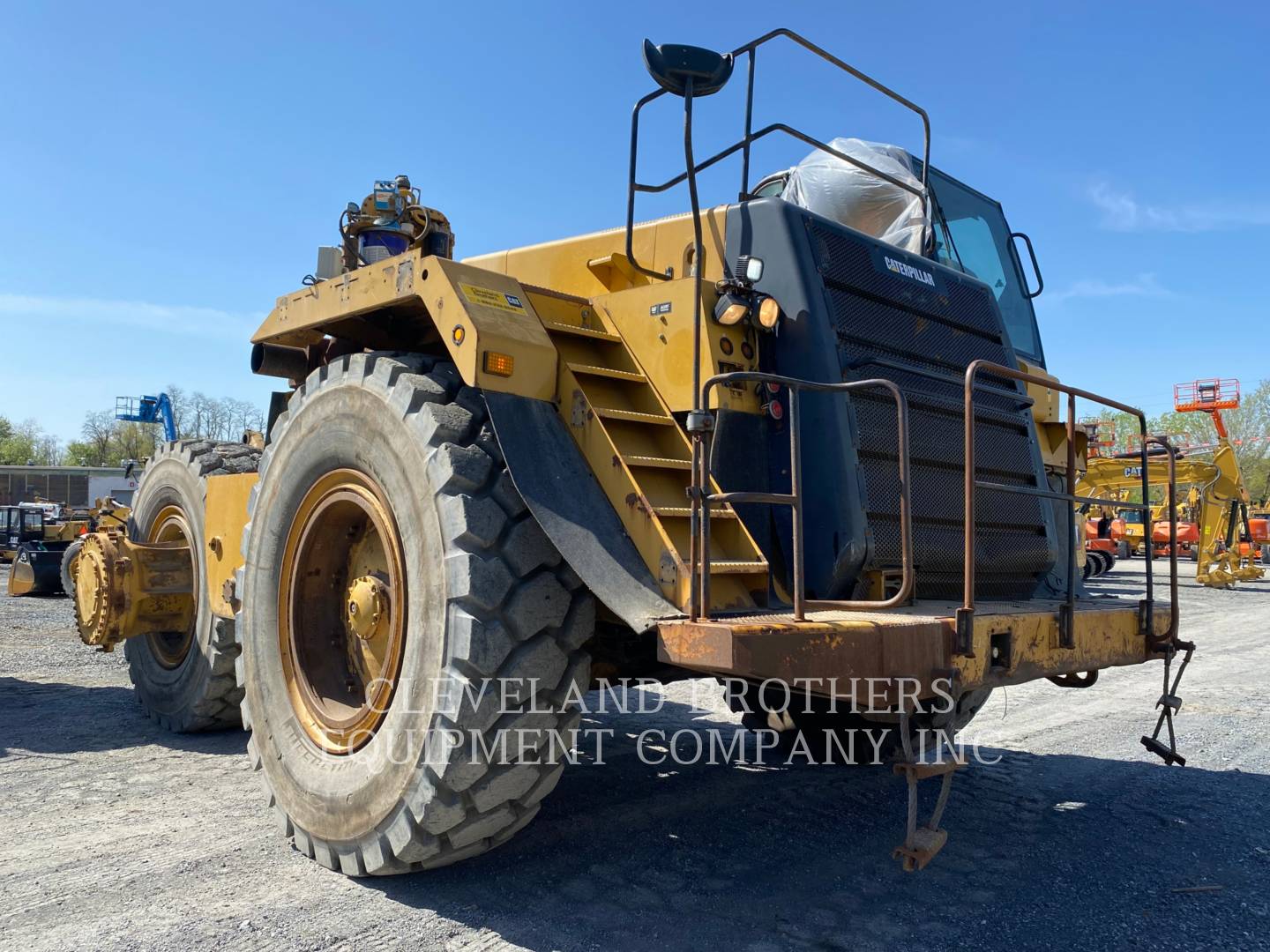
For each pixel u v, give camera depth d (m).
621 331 3.57
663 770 4.74
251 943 2.65
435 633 2.85
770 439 3.51
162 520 5.93
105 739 5.25
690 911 2.96
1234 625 12.70
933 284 4.12
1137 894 3.22
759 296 3.49
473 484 2.89
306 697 3.47
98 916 2.83
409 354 3.39
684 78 2.97
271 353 4.48
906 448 2.86
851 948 2.74
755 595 3.10
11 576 14.52
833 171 5.04
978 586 3.88
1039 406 5.11
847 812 4.07
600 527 2.91
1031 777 4.75
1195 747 5.48
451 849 2.93
